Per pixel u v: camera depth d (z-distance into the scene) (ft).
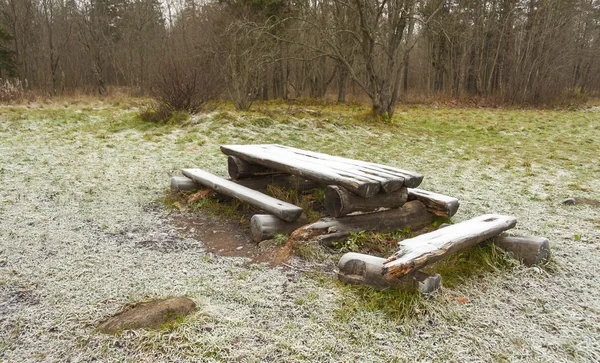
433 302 9.05
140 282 9.90
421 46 101.86
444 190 19.81
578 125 47.39
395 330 8.27
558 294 9.92
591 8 100.42
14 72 84.43
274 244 12.21
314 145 31.86
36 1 89.25
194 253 11.84
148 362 7.17
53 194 17.03
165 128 35.76
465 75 99.14
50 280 9.87
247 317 8.57
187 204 16.10
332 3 64.75
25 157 23.56
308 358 7.39
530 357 7.61
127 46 96.48
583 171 24.86
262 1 62.75
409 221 13.52
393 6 43.29
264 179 17.20
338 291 9.71
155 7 101.76
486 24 93.45
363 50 43.98
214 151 27.91
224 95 52.44
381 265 9.59
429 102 77.15
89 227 13.62
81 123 37.65
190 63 44.96
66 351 7.40
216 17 65.62
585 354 7.72
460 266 10.89
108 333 7.88
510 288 10.13
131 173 21.16
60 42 89.86
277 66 76.38
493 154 30.04
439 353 7.63
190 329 8.00
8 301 8.95
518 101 74.59
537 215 16.24
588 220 15.72
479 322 8.63
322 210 15.52
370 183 11.40
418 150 31.14
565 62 85.81
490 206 17.35
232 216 15.14
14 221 13.76
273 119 39.81
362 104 66.64
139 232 13.42
